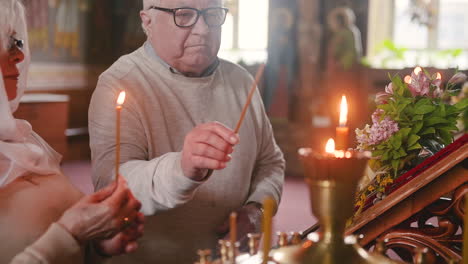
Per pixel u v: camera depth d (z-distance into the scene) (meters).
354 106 9.74
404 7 11.31
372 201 1.72
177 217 1.83
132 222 1.35
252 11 12.31
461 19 11.20
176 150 1.84
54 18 8.91
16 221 1.32
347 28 9.77
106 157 1.74
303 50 9.77
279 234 1.11
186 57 1.84
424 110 1.81
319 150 0.96
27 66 1.53
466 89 2.81
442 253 1.50
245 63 10.27
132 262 1.77
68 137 8.76
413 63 10.24
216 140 1.42
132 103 1.79
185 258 1.83
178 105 1.86
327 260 0.92
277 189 2.04
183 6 1.81
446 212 1.54
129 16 9.51
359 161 0.91
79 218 1.25
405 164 1.80
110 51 9.62
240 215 1.86
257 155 2.07
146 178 1.58
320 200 0.93
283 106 9.83
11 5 1.40
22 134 1.48
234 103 1.99
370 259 0.94
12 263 1.19
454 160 1.47
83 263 1.37
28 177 1.41
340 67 9.75
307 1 9.75
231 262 1.07
